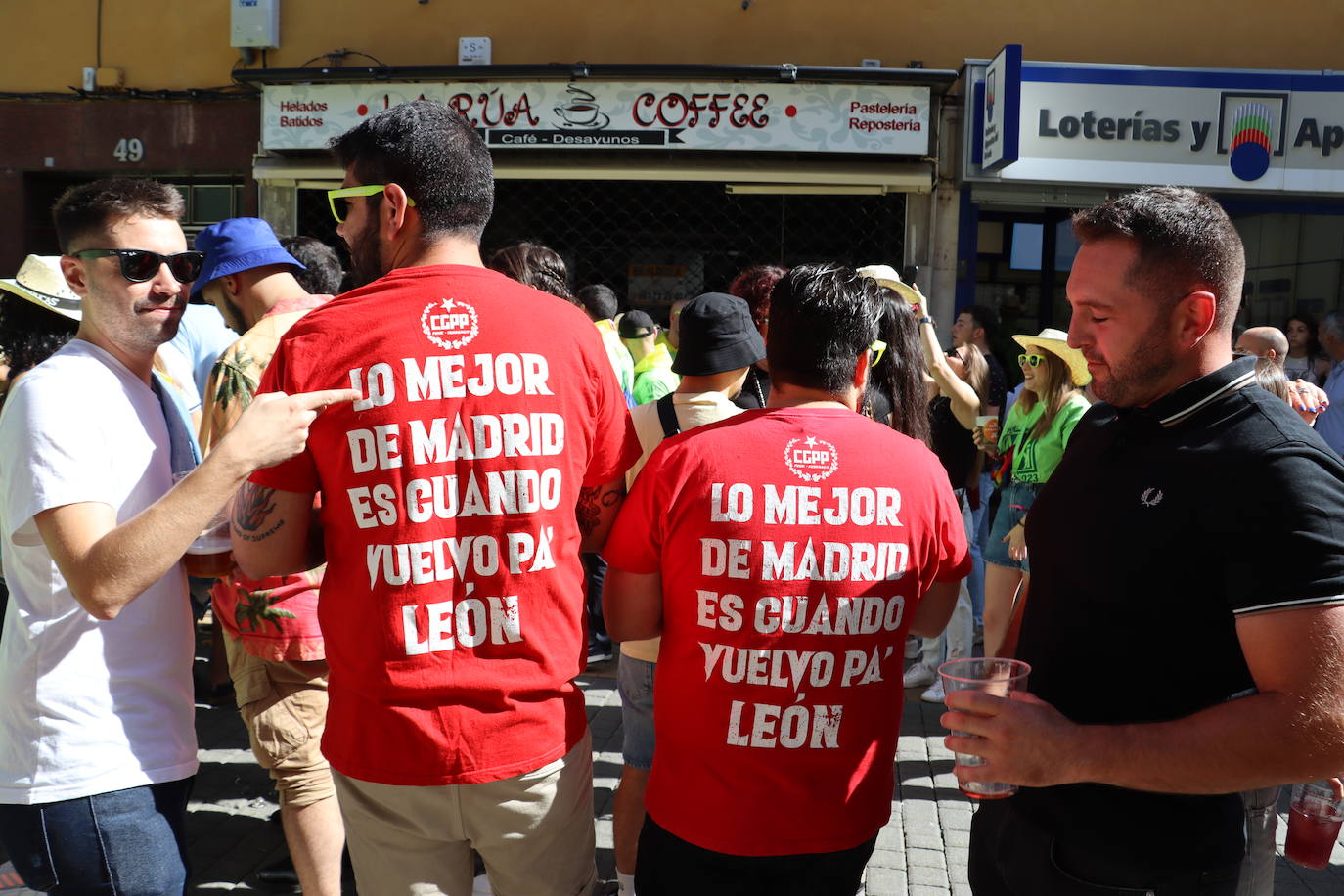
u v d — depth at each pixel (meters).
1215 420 1.50
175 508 1.63
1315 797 2.21
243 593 2.61
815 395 1.88
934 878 3.42
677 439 1.86
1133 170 8.18
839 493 1.76
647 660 2.85
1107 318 1.54
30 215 9.17
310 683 2.75
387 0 8.76
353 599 1.71
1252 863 1.62
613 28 8.66
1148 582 1.53
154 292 1.99
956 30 8.55
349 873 3.29
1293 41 8.47
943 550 1.88
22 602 1.88
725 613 1.75
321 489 1.80
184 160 8.89
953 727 1.42
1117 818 1.59
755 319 3.46
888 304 3.25
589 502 1.96
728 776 1.77
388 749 1.71
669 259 8.80
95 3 8.89
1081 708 1.63
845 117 8.05
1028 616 1.80
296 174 8.32
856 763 1.79
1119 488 1.59
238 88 8.80
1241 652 1.48
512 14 8.70
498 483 1.71
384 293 1.72
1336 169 8.16
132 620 1.93
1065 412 4.34
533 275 3.34
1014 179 8.21
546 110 8.07
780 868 1.77
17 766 1.86
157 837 1.91
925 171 8.13
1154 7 8.48
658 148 8.07
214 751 4.39
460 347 1.71
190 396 3.57
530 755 1.75
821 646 1.75
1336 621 1.30
